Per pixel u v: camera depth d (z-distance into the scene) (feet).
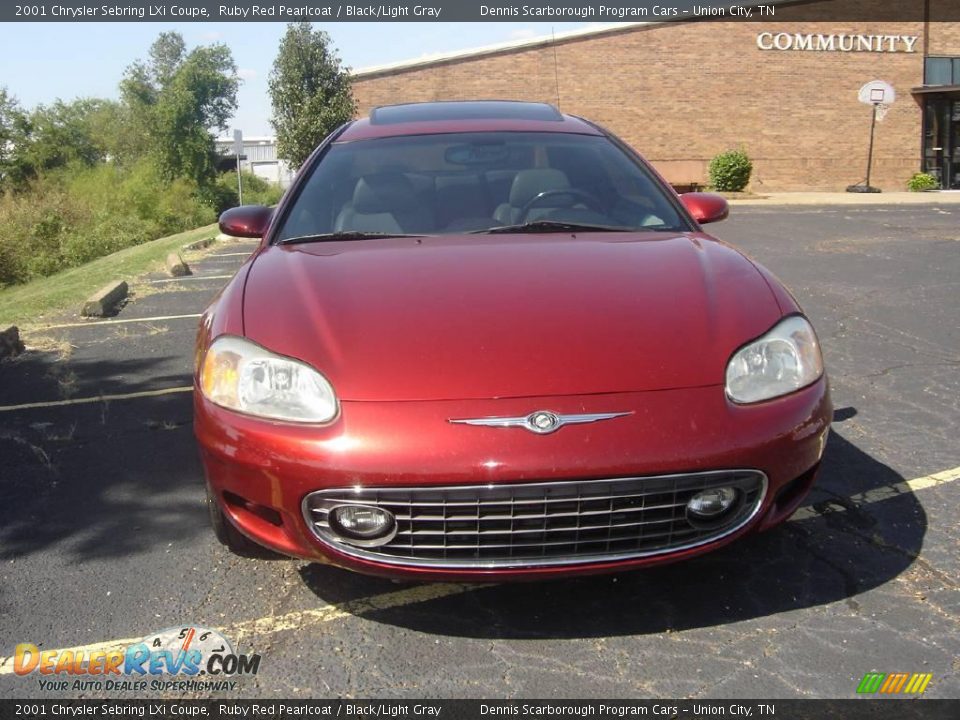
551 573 7.75
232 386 8.30
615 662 7.98
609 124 83.76
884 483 11.58
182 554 10.14
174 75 182.80
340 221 11.39
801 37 84.02
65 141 175.11
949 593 8.92
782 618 8.57
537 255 9.98
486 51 82.28
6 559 10.09
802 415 8.21
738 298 9.04
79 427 14.55
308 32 76.48
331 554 7.90
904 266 29.60
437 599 9.10
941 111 87.25
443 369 7.97
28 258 57.11
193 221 118.62
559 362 8.02
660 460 7.55
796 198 66.54
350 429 7.67
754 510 8.11
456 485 7.48
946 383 16.02
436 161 12.36
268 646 8.36
